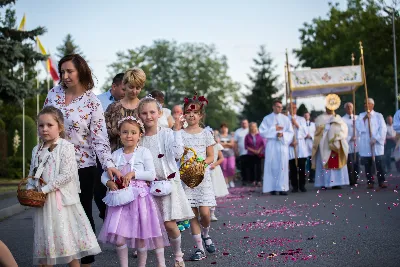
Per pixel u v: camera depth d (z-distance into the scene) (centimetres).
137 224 569
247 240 790
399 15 4706
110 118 716
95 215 1197
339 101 1675
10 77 2378
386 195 1350
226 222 995
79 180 596
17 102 2375
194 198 713
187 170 702
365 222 903
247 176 2086
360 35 4906
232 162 1973
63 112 595
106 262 681
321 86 1741
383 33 4712
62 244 520
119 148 676
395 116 1378
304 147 1650
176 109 1008
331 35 5441
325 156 1667
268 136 1582
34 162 540
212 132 750
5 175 2588
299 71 1748
